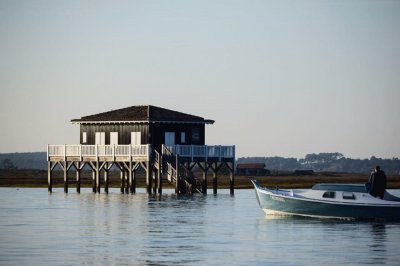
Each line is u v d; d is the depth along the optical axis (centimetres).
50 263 5634
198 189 11781
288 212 8144
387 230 7231
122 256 5903
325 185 8069
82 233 7019
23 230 7212
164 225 7581
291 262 5716
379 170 7900
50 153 12212
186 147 11406
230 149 11881
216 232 7106
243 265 5609
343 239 6706
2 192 12975
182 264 5634
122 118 11606
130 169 11444
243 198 11088
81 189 14312
